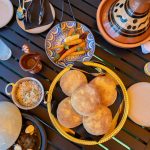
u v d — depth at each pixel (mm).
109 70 833
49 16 909
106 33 857
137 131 852
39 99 849
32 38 914
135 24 802
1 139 772
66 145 842
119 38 850
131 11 770
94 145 840
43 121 854
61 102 797
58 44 901
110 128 798
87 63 836
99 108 767
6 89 869
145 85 875
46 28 909
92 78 827
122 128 853
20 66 861
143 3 724
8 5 921
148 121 847
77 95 753
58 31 907
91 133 775
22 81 857
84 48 899
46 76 886
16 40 913
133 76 893
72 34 902
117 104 813
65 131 802
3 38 915
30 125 833
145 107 858
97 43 912
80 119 782
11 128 779
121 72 896
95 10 938
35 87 857
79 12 935
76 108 750
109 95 788
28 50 855
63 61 892
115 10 823
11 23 922
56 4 935
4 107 803
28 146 813
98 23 852
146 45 880
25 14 897
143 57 908
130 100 861
